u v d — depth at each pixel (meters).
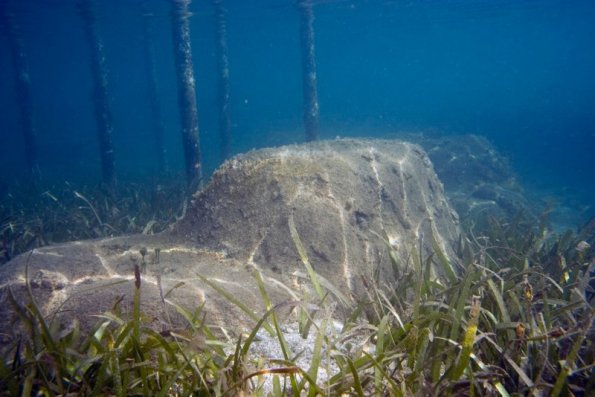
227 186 6.07
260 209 5.67
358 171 6.33
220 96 19.14
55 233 9.33
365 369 2.96
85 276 4.80
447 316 3.31
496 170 16.80
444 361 3.32
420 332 3.24
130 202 12.13
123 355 2.84
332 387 2.81
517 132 46.09
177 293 4.23
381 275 5.40
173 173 17.92
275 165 6.05
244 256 5.30
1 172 27.25
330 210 5.61
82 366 2.65
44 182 18.31
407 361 3.18
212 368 2.89
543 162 30.02
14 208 12.74
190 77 12.70
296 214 5.50
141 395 2.75
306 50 15.33
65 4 20.67
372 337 3.79
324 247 5.29
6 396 2.66
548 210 7.49
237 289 4.44
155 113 22.66
